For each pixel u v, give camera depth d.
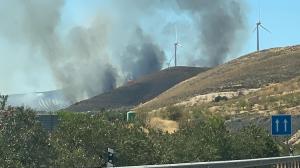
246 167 31.39
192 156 44.62
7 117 31.83
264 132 59.16
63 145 35.38
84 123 39.38
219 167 27.78
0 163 28.64
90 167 34.88
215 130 51.50
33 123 32.72
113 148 39.06
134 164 39.50
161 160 41.22
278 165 37.41
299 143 81.56
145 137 42.19
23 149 31.11
